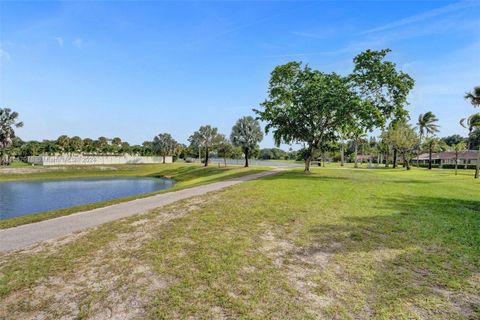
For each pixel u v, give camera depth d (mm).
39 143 87750
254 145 47469
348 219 8336
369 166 63906
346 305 3783
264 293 4090
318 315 3559
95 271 4902
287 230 7203
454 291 4168
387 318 3498
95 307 3807
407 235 6809
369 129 24359
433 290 4188
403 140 48719
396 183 19516
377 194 13531
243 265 5055
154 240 6477
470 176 31031
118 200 12883
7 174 47125
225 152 58688
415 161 83688
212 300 3918
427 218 8539
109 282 4500
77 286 4391
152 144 88125
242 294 4066
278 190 14562
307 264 5105
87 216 9406
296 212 9234
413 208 10109
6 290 4301
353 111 24281
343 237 6641
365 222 8000
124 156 78812
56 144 85312
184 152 97000
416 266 5031
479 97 27906
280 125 29047
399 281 4461
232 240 6410
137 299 3986
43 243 6508
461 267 4996
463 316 3543
